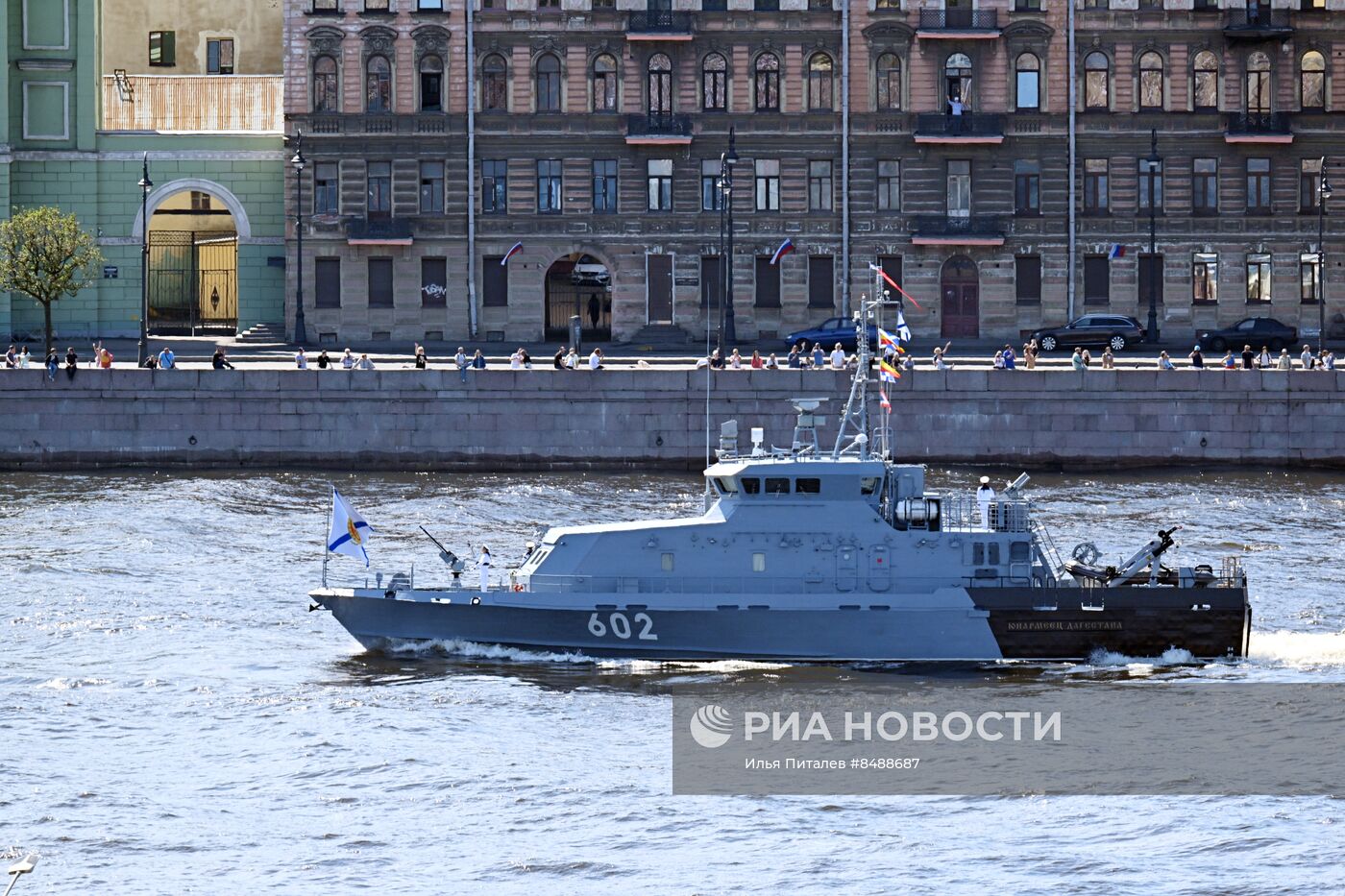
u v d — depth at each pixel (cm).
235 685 19988
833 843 15925
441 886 15075
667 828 16225
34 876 15238
